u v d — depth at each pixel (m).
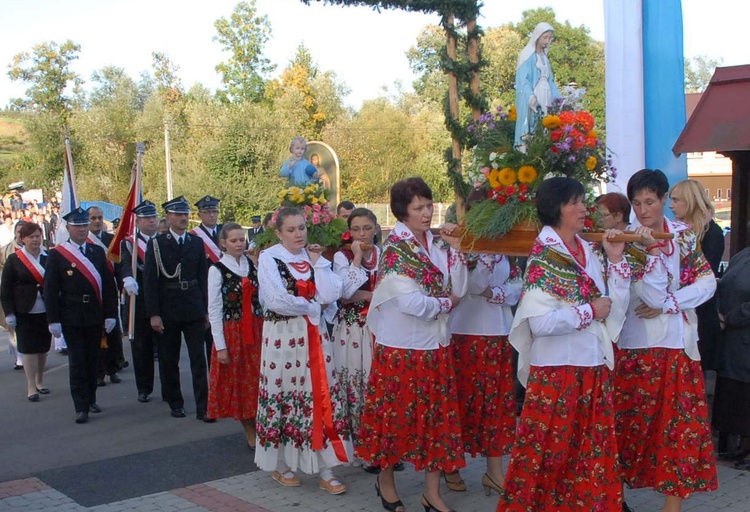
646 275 4.15
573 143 4.22
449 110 6.61
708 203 4.97
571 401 3.81
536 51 6.40
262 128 32.03
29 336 8.30
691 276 4.36
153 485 5.51
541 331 3.77
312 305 5.12
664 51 6.72
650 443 4.32
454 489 5.17
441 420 4.53
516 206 4.22
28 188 41.53
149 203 8.84
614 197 4.58
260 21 43.88
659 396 4.26
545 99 6.32
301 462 5.18
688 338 4.26
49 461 6.16
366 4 6.39
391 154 36.84
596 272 3.93
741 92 6.55
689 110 16.12
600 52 27.98
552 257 3.85
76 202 10.53
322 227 5.55
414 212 4.48
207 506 5.00
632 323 4.32
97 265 7.57
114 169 39.97
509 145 4.47
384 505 4.81
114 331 9.05
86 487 5.48
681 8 6.75
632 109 6.69
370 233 5.55
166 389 7.55
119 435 6.91
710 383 7.16
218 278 6.15
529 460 3.87
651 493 5.05
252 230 11.98
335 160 9.53
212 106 35.44
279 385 5.22
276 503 5.04
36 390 8.48
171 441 6.70
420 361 4.49
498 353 4.92
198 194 30.69
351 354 5.58
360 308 5.58
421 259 4.49
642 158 6.71
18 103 49.09
